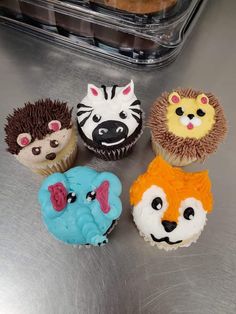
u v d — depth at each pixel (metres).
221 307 0.22
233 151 0.26
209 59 0.29
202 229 0.22
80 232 0.21
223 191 0.25
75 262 0.23
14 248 0.23
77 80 0.29
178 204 0.21
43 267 0.23
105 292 0.22
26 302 0.22
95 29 0.27
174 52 0.28
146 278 0.23
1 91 0.28
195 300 0.22
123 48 0.28
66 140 0.23
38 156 0.22
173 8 0.25
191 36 0.30
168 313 0.22
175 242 0.21
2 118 0.27
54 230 0.21
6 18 0.30
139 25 0.25
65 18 0.28
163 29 0.25
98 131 0.23
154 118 0.24
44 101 0.24
